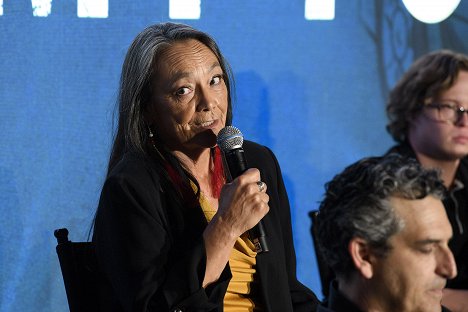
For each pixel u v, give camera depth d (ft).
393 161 13.42
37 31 26.63
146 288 16.81
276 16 29.73
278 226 19.42
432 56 24.23
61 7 26.84
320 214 13.73
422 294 13.06
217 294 17.07
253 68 29.68
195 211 18.10
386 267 13.05
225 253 17.08
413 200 12.90
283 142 30.27
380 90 30.89
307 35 30.09
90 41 27.17
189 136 17.93
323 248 13.74
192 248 17.06
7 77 26.45
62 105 26.94
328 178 30.78
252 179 17.22
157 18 27.99
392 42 30.83
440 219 12.93
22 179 26.68
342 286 13.65
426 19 30.96
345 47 30.53
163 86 17.76
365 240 13.01
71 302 18.26
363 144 30.94
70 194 27.04
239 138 17.88
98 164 27.14
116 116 19.03
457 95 23.56
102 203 17.71
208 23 28.94
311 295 19.94
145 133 18.17
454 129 23.61
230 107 18.98
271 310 18.30
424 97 23.88
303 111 30.32
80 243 18.54
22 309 26.76
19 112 26.58
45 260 26.89
